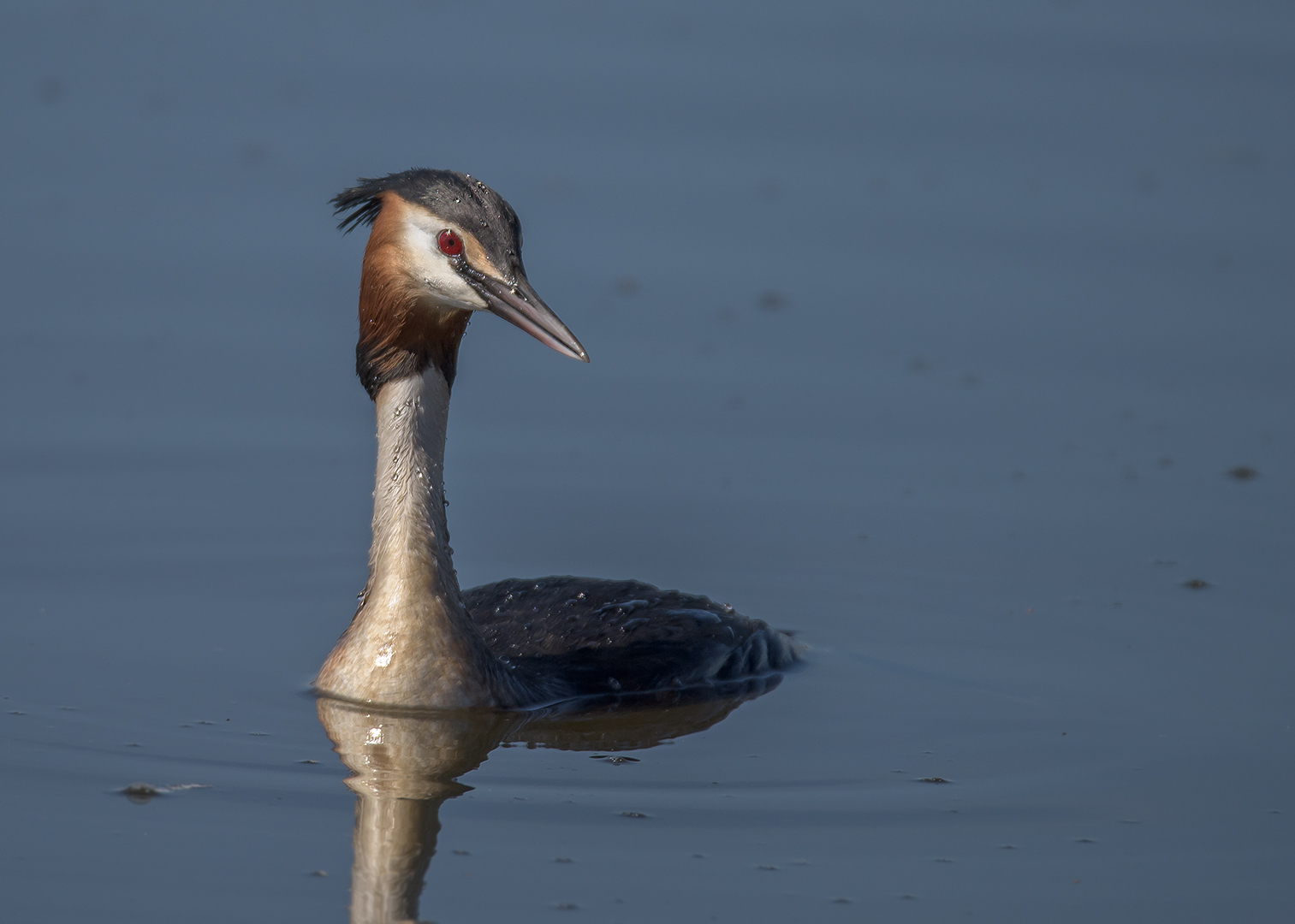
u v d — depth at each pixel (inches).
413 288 514.9
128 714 518.0
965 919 404.8
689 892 414.6
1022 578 649.6
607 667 550.0
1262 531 683.4
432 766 484.4
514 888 414.9
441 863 426.9
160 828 441.1
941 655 586.6
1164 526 689.0
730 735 513.7
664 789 472.4
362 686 521.0
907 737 513.0
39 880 414.0
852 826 450.3
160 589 631.8
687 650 561.6
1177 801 468.4
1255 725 522.9
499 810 456.1
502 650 560.4
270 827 443.8
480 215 510.9
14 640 580.1
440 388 526.9
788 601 634.8
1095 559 664.4
